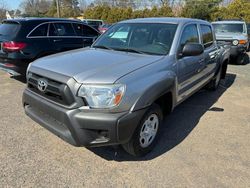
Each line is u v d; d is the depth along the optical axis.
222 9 39.81
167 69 3.55
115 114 2.82
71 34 7.38
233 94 6.39
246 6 37.38
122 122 2.83
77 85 2.82
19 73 6.43
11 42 6.12
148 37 4.14
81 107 2.84
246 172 3.17
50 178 2.92
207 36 5.46
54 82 3.02
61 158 3.30
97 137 2.91
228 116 4.90
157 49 3.90
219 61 6.35
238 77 8.37
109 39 4.50
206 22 5.57
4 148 3.48
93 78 2.85
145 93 3.03
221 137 4.03
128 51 3.99
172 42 3.93
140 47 4.03
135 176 3.01
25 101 3.49
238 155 3.53
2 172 2.98
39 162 3.20
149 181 2.94
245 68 10.01
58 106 2.96
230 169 3.21
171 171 3.12
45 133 3.93
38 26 6.61
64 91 2.87
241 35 10.62
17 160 3.22
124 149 3.32
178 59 3.89
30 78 3.40
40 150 3.46
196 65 4.56
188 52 3.81
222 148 3.70
